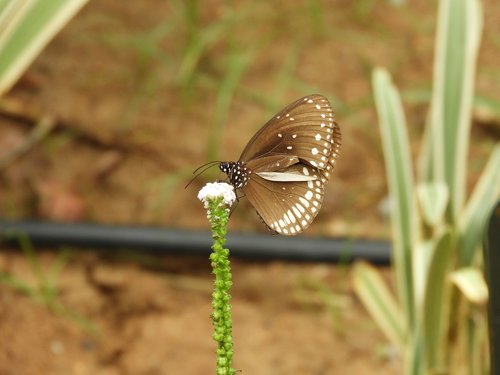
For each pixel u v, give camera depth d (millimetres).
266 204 852
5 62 997
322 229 1643
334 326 1519
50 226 1591
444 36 1173
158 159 1719
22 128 1730
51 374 1409
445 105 1159
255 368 1454
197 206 1670
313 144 841
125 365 1449
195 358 1465
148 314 1527
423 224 1103
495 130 1758
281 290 1564
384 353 1474
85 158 1716
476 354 1140
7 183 1673
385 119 1157
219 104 1704
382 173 1715
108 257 1594
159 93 1805
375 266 1579
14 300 1496
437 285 1092
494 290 938
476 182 1688
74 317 1496
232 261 1602
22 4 987
